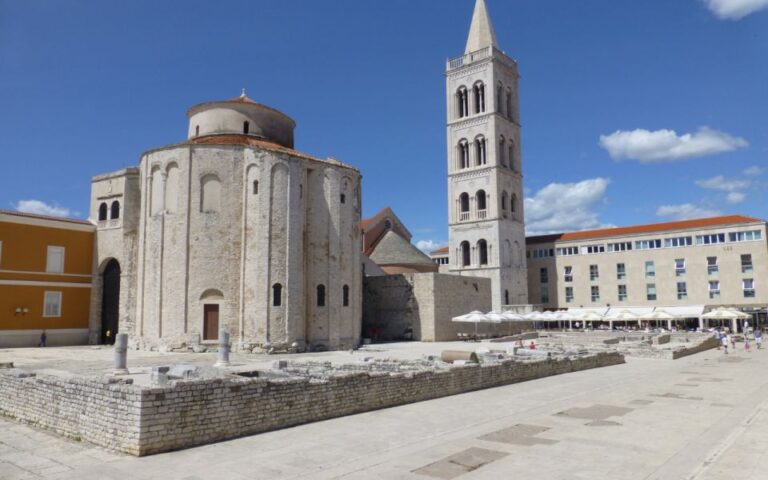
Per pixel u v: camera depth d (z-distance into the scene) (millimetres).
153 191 50375
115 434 14961
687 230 93438
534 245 108250
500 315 59375
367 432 17047
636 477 12297
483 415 19797
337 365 27312
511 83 99625
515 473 12703
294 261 48344
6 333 52312
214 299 47312
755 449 14445
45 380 17953
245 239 48062
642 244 97500
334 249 51875
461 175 95312
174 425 15023
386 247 78250
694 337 62250
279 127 58344
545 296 106062
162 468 13344
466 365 26141
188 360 38625
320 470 13156
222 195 48500
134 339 49875
